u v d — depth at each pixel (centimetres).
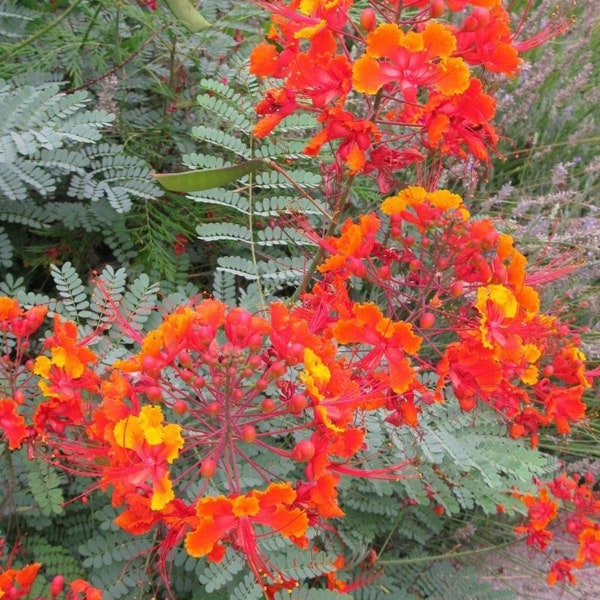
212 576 66
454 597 79
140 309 71
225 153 88
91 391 63
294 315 65
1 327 63
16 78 82
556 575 77
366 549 78
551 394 72
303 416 73
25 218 79
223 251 88
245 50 92
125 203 76
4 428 61
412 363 80
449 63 62
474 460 73
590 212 98
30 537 70
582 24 110
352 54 81
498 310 63
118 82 87
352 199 89
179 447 56
